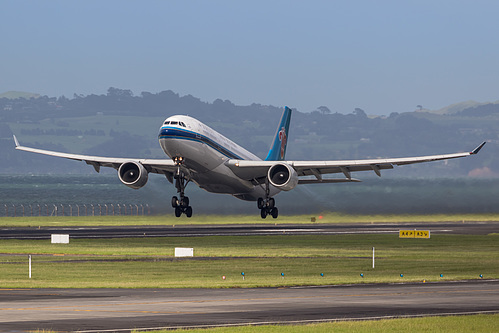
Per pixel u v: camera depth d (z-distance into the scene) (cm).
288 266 16062
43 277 13725
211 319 8494
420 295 10875
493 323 8288
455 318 8600
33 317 8550
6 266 15712
